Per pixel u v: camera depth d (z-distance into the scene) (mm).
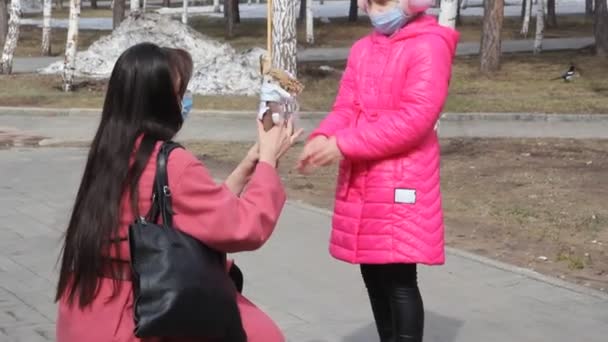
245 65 24062
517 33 47281
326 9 63625
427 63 4453
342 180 4707
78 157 14539
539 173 13422
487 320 6730
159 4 70938
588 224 10133
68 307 3400
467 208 11070
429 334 6410
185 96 3662
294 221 9953
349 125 4691
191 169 3324
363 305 7059
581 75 28656
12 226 9664
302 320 6711
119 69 3402
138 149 3338
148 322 3143
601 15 33094
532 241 9414
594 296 7359
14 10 27781
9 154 14914
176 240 3227
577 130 19062
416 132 4441
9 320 6676
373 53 4645
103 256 3328
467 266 8195
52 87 24469
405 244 4551
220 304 3234
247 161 3684
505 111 21359
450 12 12234
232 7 45625
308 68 27953
